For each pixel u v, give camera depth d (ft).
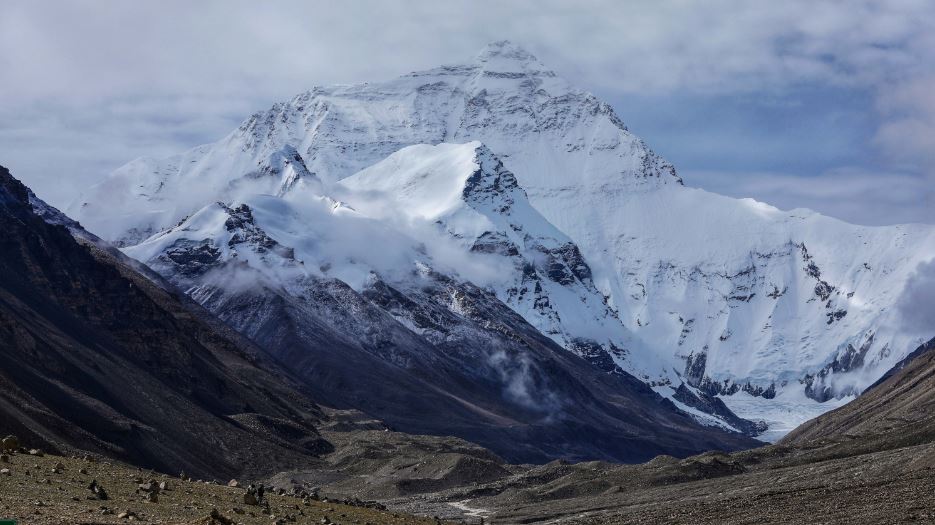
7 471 330.95
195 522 298.15
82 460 396.57
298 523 346.54
